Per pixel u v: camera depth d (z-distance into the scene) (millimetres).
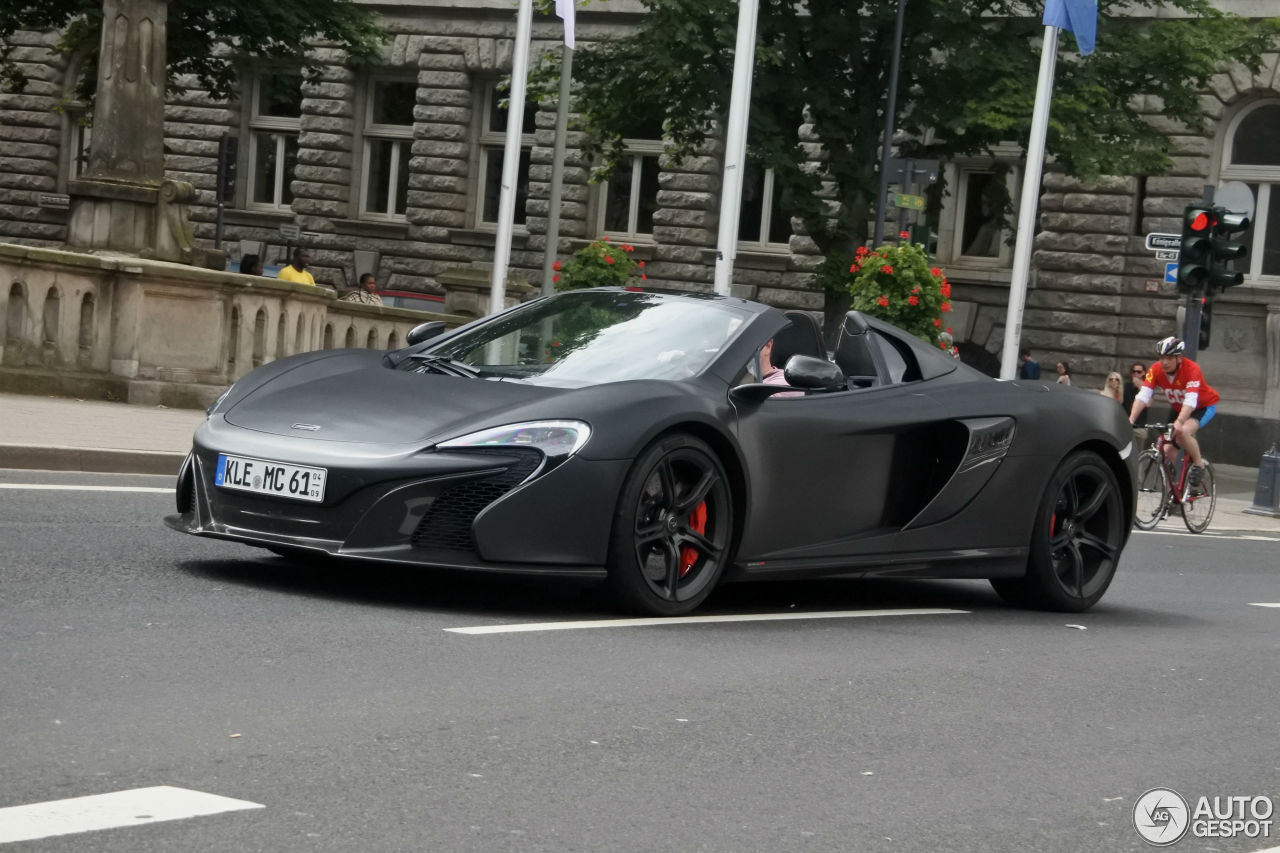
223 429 7125
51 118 41344
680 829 4184
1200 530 17531
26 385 16000
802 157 28250
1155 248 19469
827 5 27688
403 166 40344
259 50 33062
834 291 28984
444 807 4180
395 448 6754
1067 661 7328
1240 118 32594
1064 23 23234
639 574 7098
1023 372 33062
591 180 31500
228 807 4004
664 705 5578
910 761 5148
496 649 6215
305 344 18859
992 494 8578
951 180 35125
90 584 6785
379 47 36844
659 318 7969
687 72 26859
